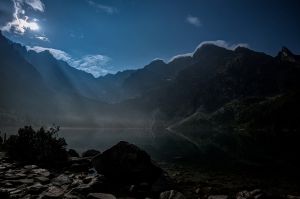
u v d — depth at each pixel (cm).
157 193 1855
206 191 2006
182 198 1667
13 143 2809
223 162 3803
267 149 5966
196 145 7619
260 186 2228
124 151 2234
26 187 1636
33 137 2856
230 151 5566
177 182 2272
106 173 2139
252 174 2822
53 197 1498
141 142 8775
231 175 2742
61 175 2088
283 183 2364
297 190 2105
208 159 4156
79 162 2748
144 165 2189
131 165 2166
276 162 3791
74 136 11594
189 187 2127
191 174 2762
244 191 1894
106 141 8194
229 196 1873
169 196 1694
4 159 2595
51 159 2664
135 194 1809
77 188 1697
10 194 1466
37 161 2623
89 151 3428
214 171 3002
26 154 2678
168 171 2945
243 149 6072
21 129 2905
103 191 1814
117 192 1850
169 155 4728
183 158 4281
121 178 2127
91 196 1584
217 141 10012
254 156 4566
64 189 1719
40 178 1891
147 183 1986
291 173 2891
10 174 1936
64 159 2775
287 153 4988
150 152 5272
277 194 1970
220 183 2320
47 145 2758
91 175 2166
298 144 7425
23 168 2228
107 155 2223
